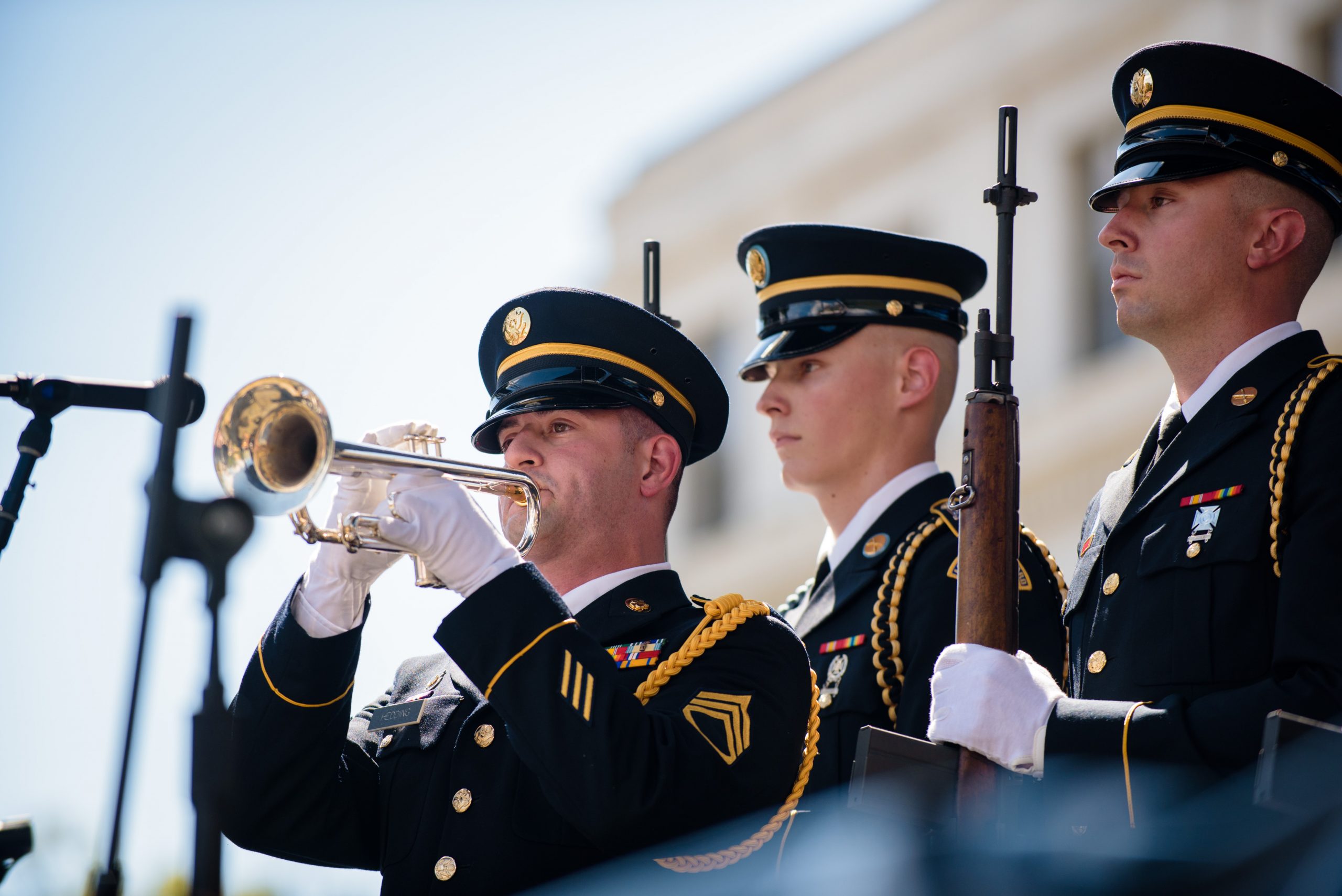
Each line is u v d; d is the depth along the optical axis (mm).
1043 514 34281
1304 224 11234
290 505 9273
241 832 10773
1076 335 35594
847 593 13562
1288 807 8633
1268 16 33219
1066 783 9641
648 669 10766
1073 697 10984
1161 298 11227
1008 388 10445
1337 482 10055
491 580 9875
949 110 39219
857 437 14555
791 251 15047
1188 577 10344
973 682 9844
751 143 43719
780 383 14914
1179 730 9539
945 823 9688
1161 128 11414
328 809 10922
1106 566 11016
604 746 9562
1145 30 35906
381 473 10062
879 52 41156
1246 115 11281
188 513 8195
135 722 8102
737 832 10094
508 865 10273
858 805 9695
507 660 9711
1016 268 36688
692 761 9805
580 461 11445
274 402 9367
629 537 11539
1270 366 10891
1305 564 9820
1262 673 9992
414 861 10602
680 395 11891
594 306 11750
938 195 39156
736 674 10570
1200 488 10672
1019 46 38188
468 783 10633
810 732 11031
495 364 12055
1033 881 9516
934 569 13266
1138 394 33562
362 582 10766
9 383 9938
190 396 8719
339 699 10773
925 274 15008
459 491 10055
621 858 10039
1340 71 32219
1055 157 36969
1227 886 9211
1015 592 10203
